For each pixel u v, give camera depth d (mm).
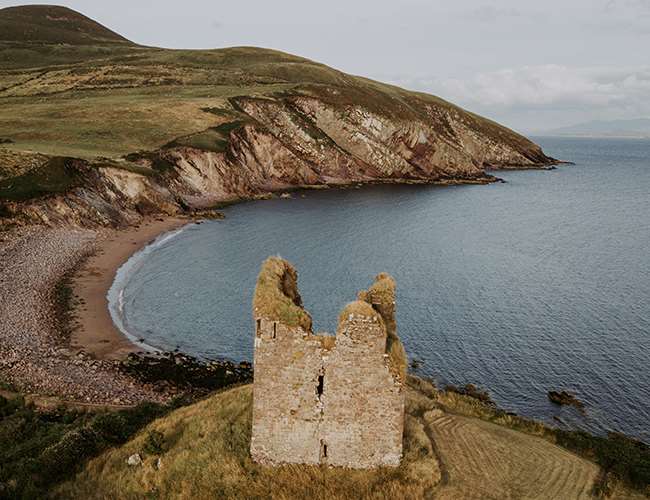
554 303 52344
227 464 16719
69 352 37062
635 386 36188
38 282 49688
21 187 66375
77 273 54594
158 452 18734
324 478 16125
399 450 16719
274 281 16922
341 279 58906
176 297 51344
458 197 119938
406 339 43500
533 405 33625
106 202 75375
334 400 16234
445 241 79062
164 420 21859
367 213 96375
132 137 100688
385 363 16062
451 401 26516
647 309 50750
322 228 82750
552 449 21547
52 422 24172
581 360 39938
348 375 16094
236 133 113938
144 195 82312
